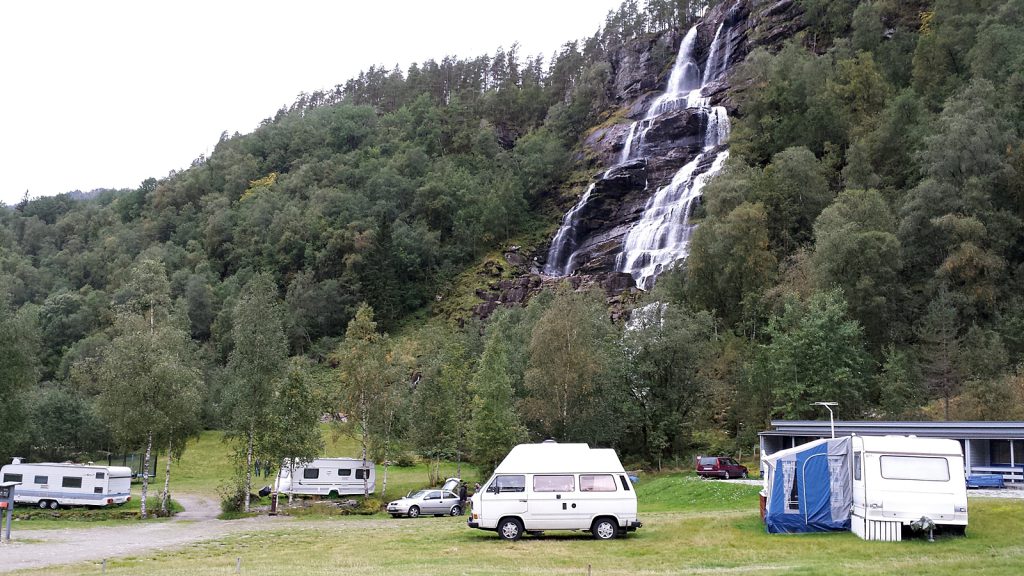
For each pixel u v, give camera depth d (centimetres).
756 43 15688
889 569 2188
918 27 13488
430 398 6462
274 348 5594
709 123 14375
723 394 7150
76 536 3922
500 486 3150
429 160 19188
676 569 2372
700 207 11544
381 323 15150
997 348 6159
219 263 17425
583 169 17500
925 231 7950
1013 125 8525
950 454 2838
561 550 2812
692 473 6009
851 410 6156
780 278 8562
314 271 16025
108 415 5109
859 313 7131
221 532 4047
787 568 2259
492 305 13962
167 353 5328
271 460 5247
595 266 13312
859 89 11200
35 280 16812
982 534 2806
